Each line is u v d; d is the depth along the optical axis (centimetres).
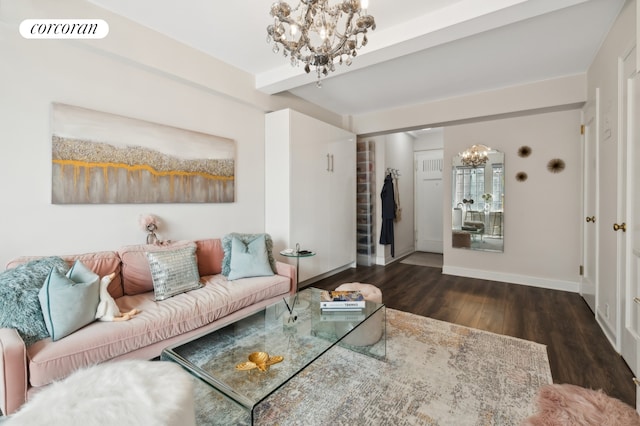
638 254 175
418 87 352
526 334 241
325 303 211
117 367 122
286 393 169
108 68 228
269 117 356
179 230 276
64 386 110
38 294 157
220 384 129
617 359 200
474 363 198
